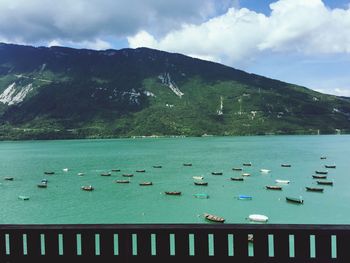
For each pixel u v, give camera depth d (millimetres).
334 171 117125
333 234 7793
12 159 171250
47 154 197375
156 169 128250
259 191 86688
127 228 8219
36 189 93938
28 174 120438
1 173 123188
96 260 8281
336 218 62375
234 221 62312
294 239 7930
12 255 8414
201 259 8094
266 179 103625
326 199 76812
